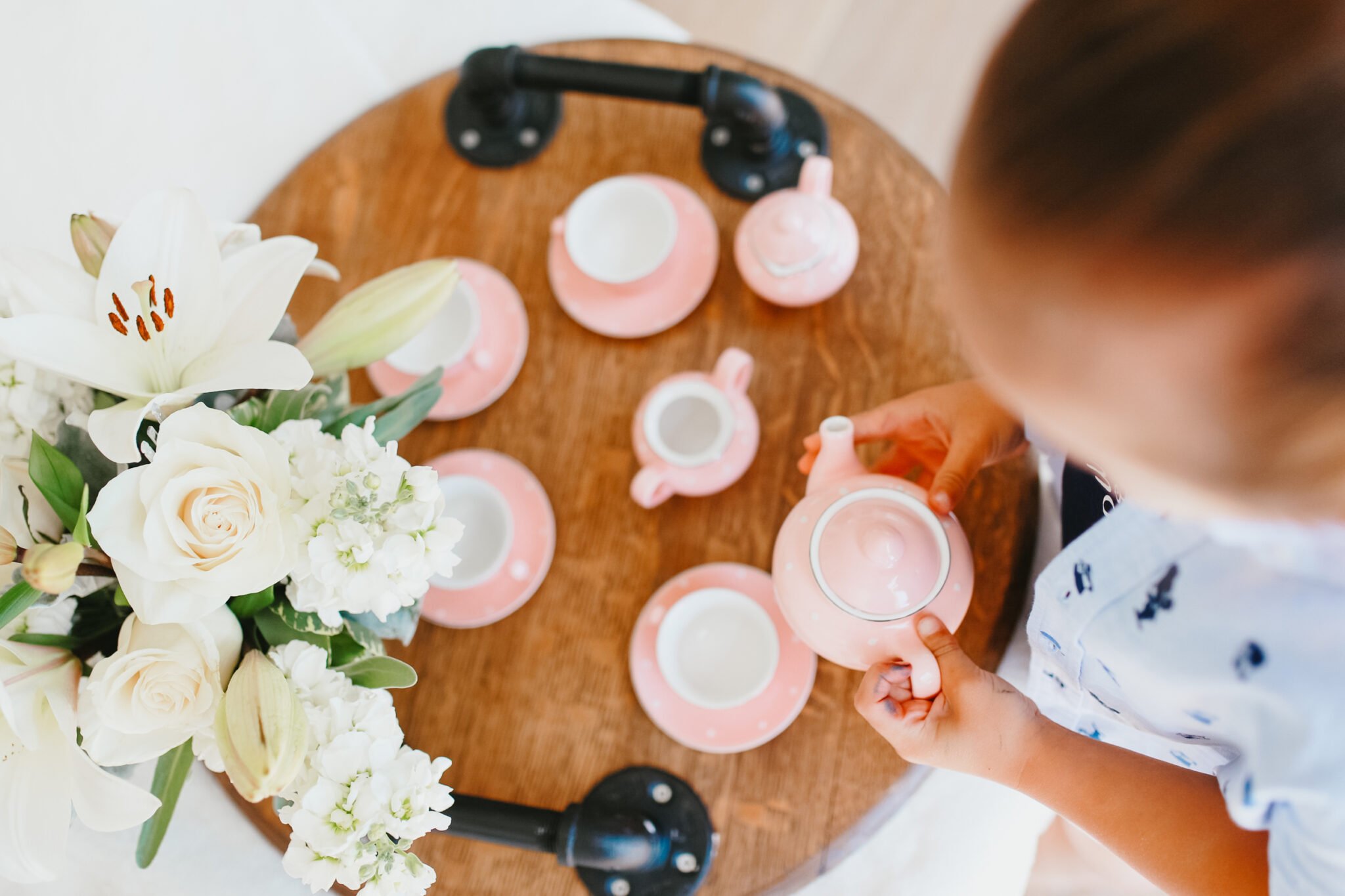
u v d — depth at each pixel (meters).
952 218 0.30
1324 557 0.40
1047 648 0.62
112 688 0.42
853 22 1.58
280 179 0.89
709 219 0.82
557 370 0.80
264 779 0.41
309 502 0.45
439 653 0.74
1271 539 0.40
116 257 0.47
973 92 0.28
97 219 0.51
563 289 0.81
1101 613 0.52
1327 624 0.41
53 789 0.44
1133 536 0.50
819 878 0.73
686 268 0.81
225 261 0.50
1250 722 0.43
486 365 0.79
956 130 0.29
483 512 0.75
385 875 0.46
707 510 0.76
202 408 0.44
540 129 0.86
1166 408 0.29
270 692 0.44
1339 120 0.22
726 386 0.73
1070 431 0.33
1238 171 0.23
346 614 0.54
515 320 0.81
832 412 0.78
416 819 0.46
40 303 0.46
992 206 0.27
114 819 0.45
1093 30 0.24
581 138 0.86
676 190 0.83
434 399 0.58
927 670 0.57
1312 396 0.26
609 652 0.73
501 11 0.96
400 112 0.87
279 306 0.50
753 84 0.76
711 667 0.71
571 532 0.76
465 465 0.77
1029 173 0.25
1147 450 0.31
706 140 0.84
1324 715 0.40
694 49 0.88
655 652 0.72
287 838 0.71
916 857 0.79
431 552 0.46
